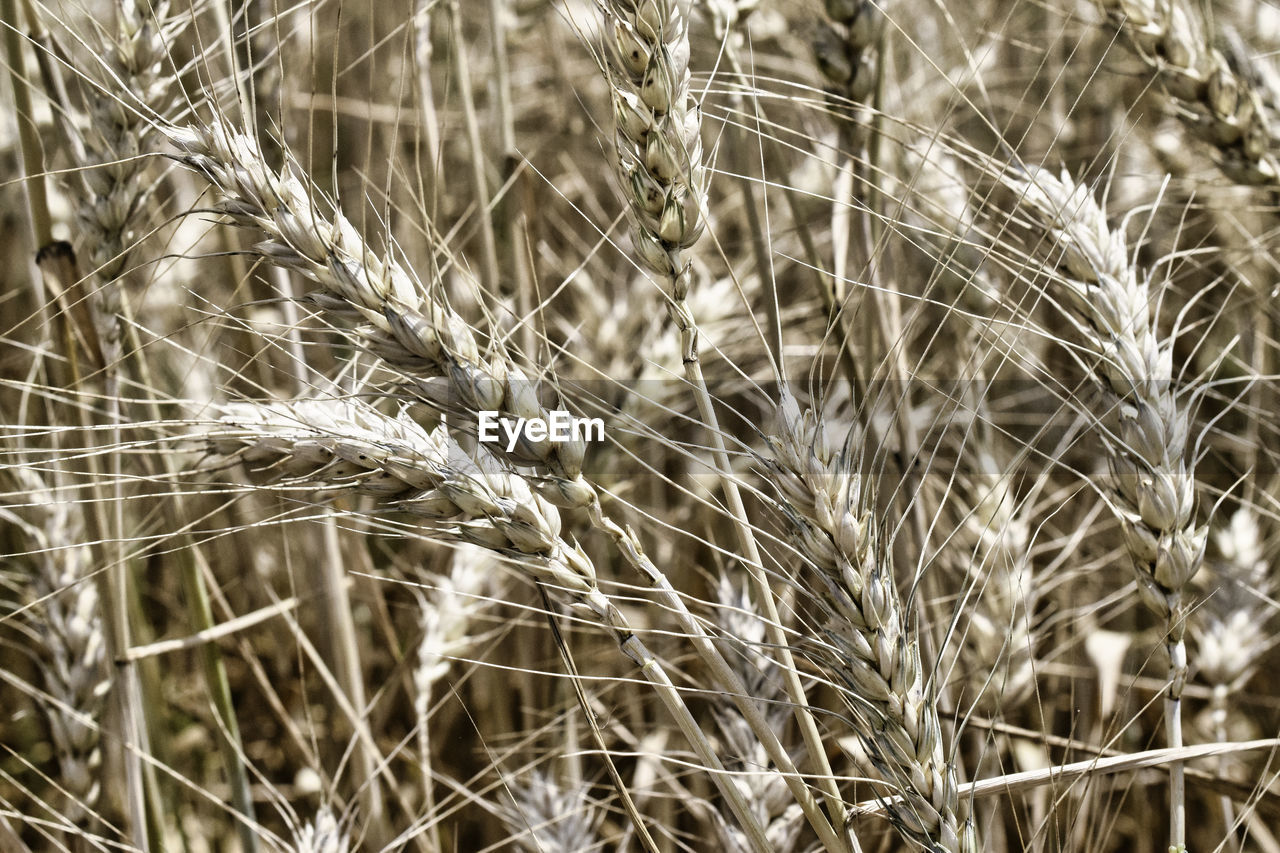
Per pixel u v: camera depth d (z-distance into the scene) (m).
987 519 0.64
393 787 0.64
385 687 0.66
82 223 0.59
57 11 0.60
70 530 0.65
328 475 0.53
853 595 0.51
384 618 0.69
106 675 0.65
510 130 0.69
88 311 0.60
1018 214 0.59
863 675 0.51
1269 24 0.79
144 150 0.59
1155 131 0.78
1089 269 0.56
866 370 0.62
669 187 0.52
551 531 0.52
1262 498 0.73
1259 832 0.67
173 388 0.71
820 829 0.52
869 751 0.52
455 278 0.67
